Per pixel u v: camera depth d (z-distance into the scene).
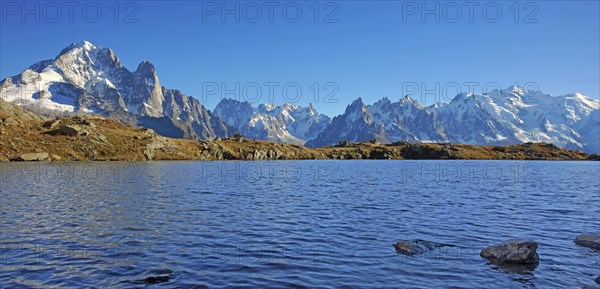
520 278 22.19
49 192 59.25
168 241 29.72
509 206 50.41
